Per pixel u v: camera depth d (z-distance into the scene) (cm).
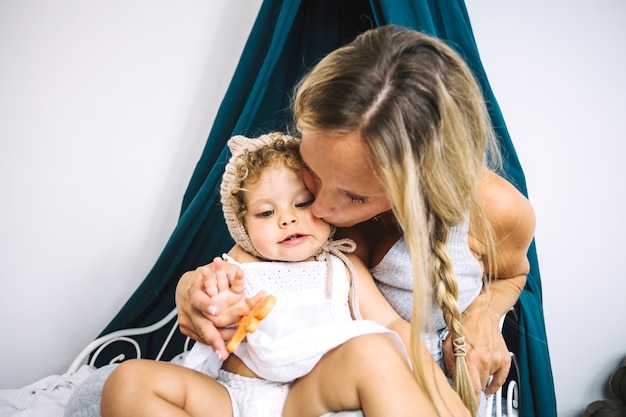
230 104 150
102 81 188
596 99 195
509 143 145
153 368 96
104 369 105
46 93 185
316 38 156
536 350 141
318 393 95
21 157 186
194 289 101
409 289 112
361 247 120
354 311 110
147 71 191
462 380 104
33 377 198
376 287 114
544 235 202
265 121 159
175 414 92
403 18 129
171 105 194
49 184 189
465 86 91
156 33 190
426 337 111
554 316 206
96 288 198
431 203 93
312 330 97
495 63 196
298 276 110
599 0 191
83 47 185
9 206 187
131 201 196
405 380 89
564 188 199
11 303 192
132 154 193
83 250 195
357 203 93
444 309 103
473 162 93
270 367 99
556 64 194
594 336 207
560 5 192
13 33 180
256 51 146
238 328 92
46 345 197
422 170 86
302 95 91
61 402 141
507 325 152
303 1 151
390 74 84
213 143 153
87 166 190
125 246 197
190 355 109
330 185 90
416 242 85
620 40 192
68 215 192
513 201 112
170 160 196
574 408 212
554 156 198
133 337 175
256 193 104
